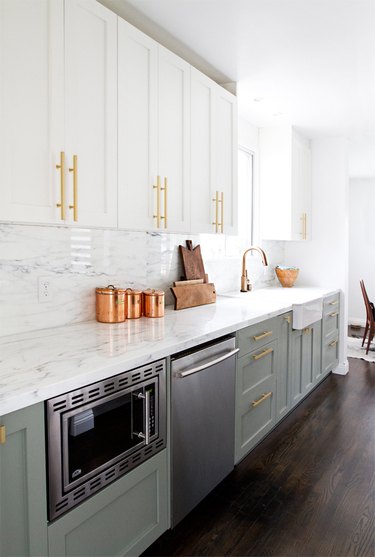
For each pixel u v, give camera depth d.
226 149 2.79
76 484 1.37
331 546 1.84
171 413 1.81
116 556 1.55
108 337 1.88
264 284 4.35
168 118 2.22
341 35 2.25
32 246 1.92
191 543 1.85
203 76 2.51
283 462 2.55
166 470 1.79
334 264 4.40
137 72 2.00
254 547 1.83
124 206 1.93
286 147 3.88
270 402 2.82
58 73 1.60
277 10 2.02
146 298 2.41
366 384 4.05
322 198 4.43
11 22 1.44
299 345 3.31
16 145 1.46
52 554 1.30
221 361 2.14
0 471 1.15
